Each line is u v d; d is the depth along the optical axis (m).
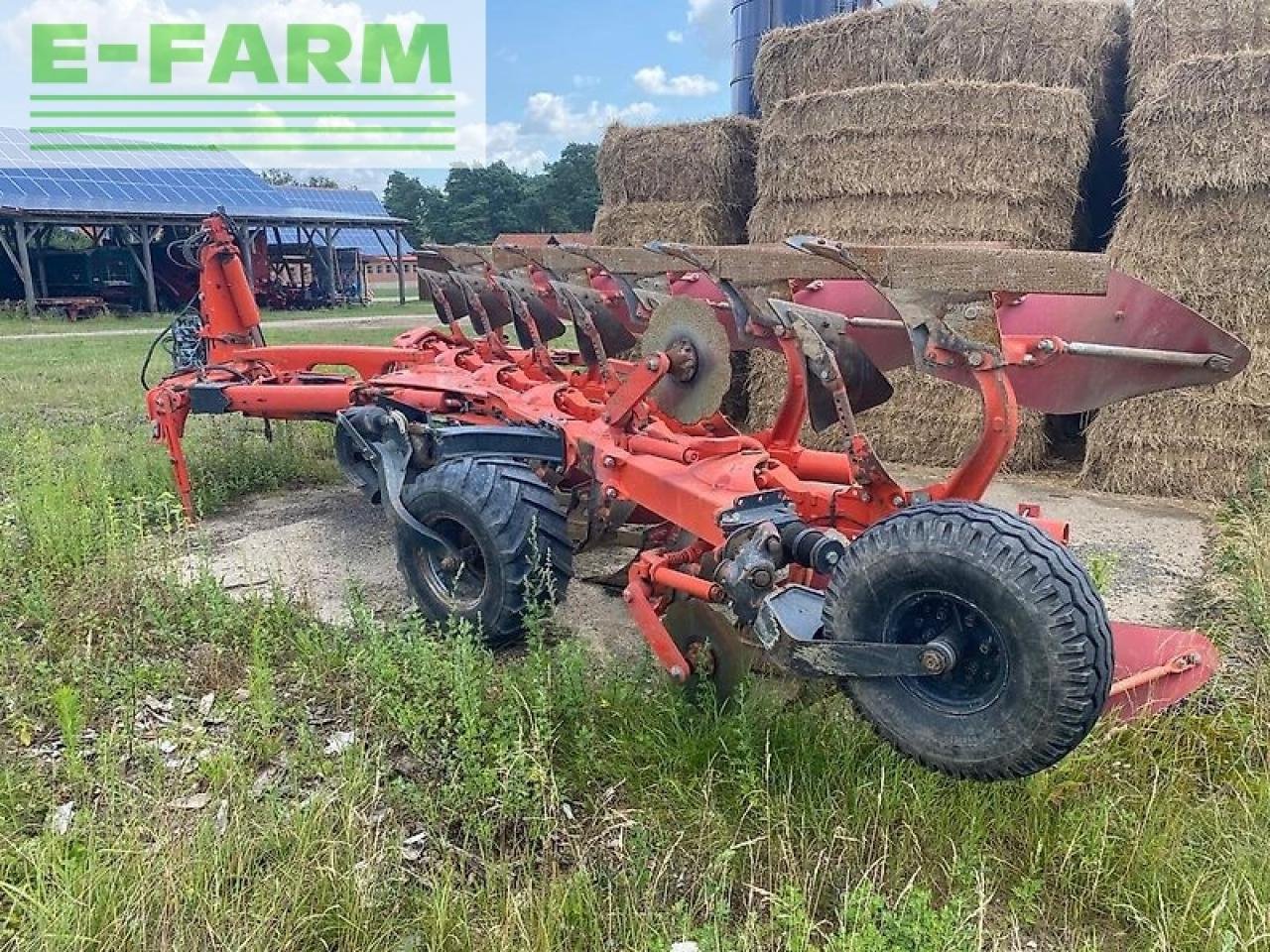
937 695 2.50
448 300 6.34
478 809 2.83
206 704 3.49
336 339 18.69
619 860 2.68
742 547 2.89
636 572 3.35
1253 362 6.33
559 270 4.93
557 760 3.08
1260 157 6.06
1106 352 3.29
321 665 3.69
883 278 2.76
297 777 2.96
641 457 3.80
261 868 2.54
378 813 2.84
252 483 6.57
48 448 6.45
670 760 2.95
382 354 6.10
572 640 3.67
